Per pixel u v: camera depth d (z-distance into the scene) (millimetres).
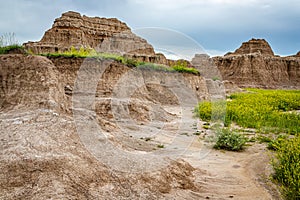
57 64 14320
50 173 3822
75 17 38531
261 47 93938
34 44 32125
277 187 4844
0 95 6316
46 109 5793
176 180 4836
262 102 20328
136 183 4262
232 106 15836
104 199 3742
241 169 6062
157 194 4199
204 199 4453
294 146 5617
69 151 4461
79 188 3771
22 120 5133
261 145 8180
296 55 96062
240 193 4762
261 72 73000
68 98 7750
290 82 78188
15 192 3479
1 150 4113
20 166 3826
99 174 4184
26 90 6320
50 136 4715
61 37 35750
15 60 7074
